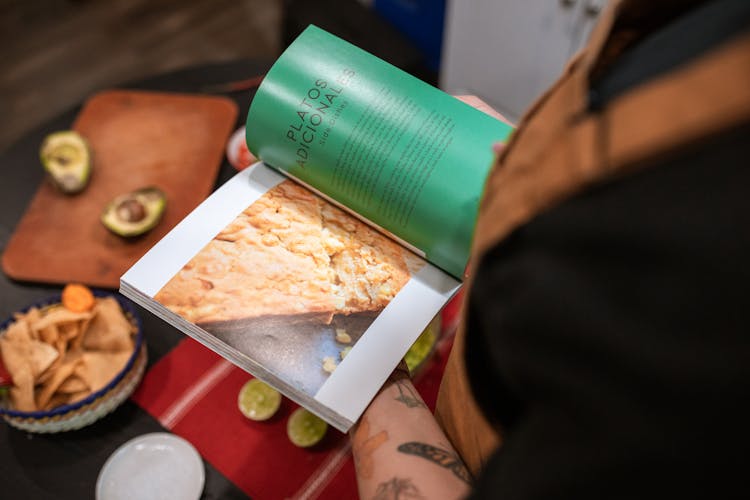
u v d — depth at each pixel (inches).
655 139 9.0
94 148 41.5
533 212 11.1
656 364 8.9
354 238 22.2
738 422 8.6
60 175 38.7
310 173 21.4
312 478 28.8
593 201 9.9
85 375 29.4
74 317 30.0
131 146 41.6
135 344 30.4
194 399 31.2
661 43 11.0
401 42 72.9
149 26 86.8
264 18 88.5
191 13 88.7
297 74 21.0
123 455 28.5
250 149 22.7
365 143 20.1
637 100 9.4
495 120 20.1
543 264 10.3
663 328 8.9
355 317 20.8
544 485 10.6
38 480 28.6
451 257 20.6
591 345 9.6
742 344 8.4
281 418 30.7
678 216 8.7
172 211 38.8
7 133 74.5
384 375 19.9
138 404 31.0
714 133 8.7
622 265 9.4
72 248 37.0
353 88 20.6
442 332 33.6
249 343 20.1
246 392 31.1
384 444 18.8
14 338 29.3
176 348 32.9
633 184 9.4
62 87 79.6
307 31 21.7
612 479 9.9
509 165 12.8
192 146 41.7
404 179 19.8
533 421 11.2
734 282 8.3
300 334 20.3
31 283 35.8
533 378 10.7
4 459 29.1
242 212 22.6
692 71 8.8
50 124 42.8
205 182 40.1
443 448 18.6
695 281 8.6
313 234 22.2
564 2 55.0
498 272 11.7
